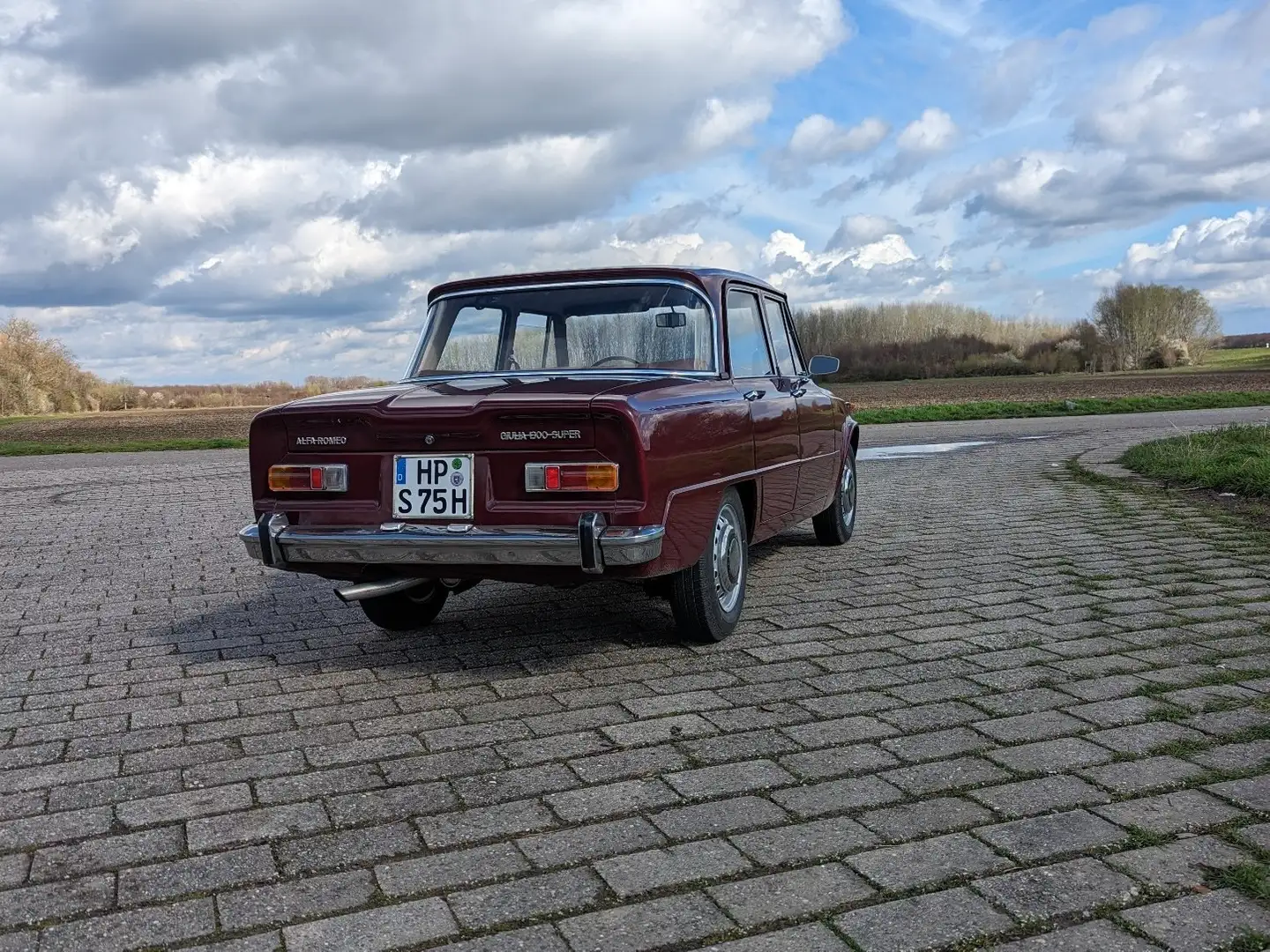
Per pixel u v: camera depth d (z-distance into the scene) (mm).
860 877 2520
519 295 5188
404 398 4367
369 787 3197
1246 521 7516
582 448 4008
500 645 4820
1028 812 2848
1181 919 2279
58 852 2809
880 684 4039
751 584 6027
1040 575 5938
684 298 5043
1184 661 4184
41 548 8172
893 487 10508
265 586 6492
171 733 3758
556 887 2523
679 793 3062
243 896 2535
